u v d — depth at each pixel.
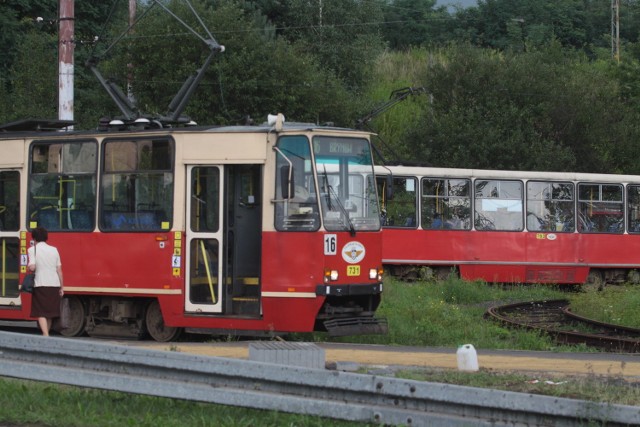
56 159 23.31
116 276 22.25
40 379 12.22
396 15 98.19
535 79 58.12
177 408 12.12
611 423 10.79
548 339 23.50
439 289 34.66
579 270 41.25
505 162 54.88
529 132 56.25
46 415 11.68
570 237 41.09
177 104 25.41
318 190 20.97
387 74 76.50
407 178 39.06
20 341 12.51
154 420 11.47
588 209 41.56
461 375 14.91
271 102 54.28
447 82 59.19
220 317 21.22
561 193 41.19
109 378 11.95
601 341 22.75
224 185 21.30
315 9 73.44
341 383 11.48
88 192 22.80
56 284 19.31
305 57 57.53
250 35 54.41
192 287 21.50
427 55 80.88
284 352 14.44
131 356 12.05
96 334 23.22
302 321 20.78
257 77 53.81
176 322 21.50
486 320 27.11
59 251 23.00
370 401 11.47
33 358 12.54
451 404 11.20
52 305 19.23
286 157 20.91
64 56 31.25
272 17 75.44
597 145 58.88
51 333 23.53
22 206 23.62
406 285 34.97
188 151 21.58
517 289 38.19
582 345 21.98
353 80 71.69
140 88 53.28
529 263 40.44
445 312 26.98
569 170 55.28
